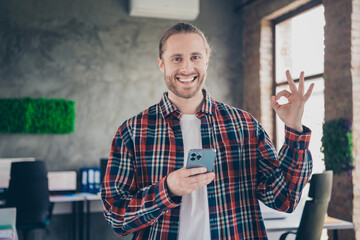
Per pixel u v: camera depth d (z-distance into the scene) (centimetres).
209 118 113
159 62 118
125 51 541
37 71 510
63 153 514
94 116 526
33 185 399
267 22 543
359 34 378
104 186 109
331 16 400
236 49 583
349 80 376
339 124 384
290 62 504
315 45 450
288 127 106
